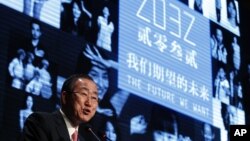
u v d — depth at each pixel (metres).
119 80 4.88
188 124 5.48
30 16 4.28
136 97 5.00
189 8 5.96
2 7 4.12
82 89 2.30
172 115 5.33
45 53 4.31
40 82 4.21
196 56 5.84
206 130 5.67
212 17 6.23
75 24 4.63
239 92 6.26
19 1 4.23
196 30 5.96
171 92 5.39
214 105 5.87
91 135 2.51
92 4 4.85
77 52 4.58
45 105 4.21
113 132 4.71
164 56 5.43
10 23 4.14
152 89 5.19
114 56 4.91
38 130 2.20
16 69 4.08
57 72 4.37
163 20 5.57
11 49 4.09
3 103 3.95
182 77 5.58
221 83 6.05
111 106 4.75
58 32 4.46
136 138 4.91
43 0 4.40
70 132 2.30
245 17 6.68
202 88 5.79
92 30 4.77
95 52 4.74
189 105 5.56
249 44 6.61
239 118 6.15
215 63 6.07
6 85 4.00
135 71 5.06
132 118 4.92
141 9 5.35
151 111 5.12
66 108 2.31
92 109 2.31
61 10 4.54
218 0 6.38
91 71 4.66
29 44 4.21
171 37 5.60
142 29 5.28
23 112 4.04
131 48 5.09
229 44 6.34
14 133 3.97
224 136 5.89
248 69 6.50
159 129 5.14
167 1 5.70
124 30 5.09
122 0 5.17
